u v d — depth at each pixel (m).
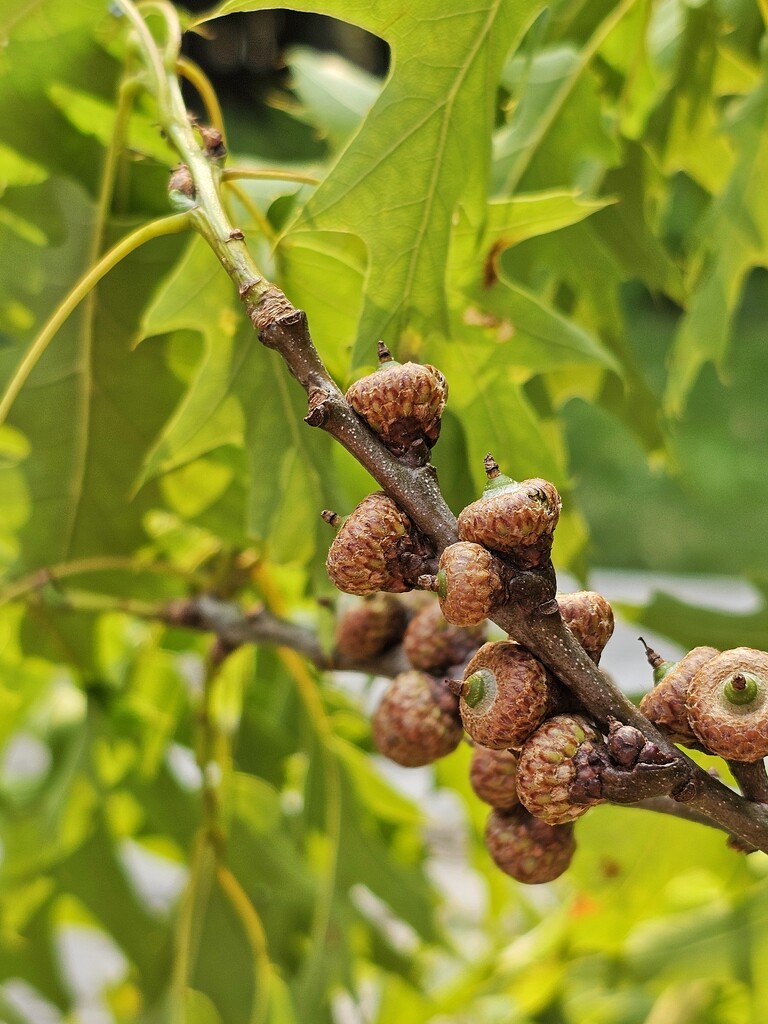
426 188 0.36
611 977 0.56
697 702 0.27
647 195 0.53
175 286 0.41
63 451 0.47
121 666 0.59
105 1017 0.76
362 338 0.37
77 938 0.95
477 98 0.36
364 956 0.59
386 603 0.38
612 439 2.17
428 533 0.28
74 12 0.42
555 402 0.55
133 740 0.57
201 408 0.41
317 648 0.41
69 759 0.56
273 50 1.60
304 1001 0.51
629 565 1.95
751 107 0.45
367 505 0.28
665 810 0.31
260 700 0.58
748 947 0.54
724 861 0.52
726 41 0.53
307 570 0.41
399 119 0.36
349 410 0.28
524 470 0.41
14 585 0.45
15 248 0.45
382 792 0.58
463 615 0.26
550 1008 0.58
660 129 0.52
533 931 0.61
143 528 0.49
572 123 0.50
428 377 0.28
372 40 1.76
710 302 0.46
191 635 0.55
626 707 0.27
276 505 0.41
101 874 0.58
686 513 2.00
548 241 0.52
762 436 2.12
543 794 0.27
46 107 0.44
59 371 0.46
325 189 0.36
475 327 0.40
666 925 0.57
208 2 1.53
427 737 0.34
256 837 0.56
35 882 0.61
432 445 0.28
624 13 0.50
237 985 0.53
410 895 0.54
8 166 0.46
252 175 0.36
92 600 0.44
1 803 0.62
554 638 0.27
